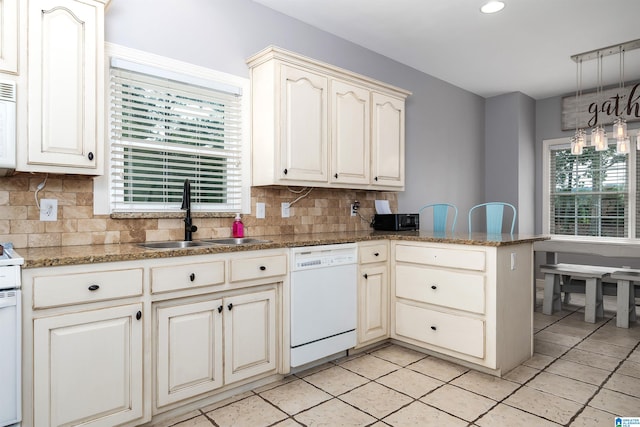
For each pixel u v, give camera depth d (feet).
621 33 11.27
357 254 9.08
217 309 6.83
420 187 14.12
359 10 10.02
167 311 6.27
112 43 7.47
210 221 8.73
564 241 12.80
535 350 9.57
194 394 6.58
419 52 12.61
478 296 8.06
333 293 8.54
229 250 6.91
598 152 16.48
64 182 6.95
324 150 9.53
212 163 8.86
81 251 6.09
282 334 7.80
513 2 9.62
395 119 11.40
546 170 17.60
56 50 6.07
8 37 5.66
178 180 8.41
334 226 11.29
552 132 17.43
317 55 10.89
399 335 9.60
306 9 9.95
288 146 8.87
